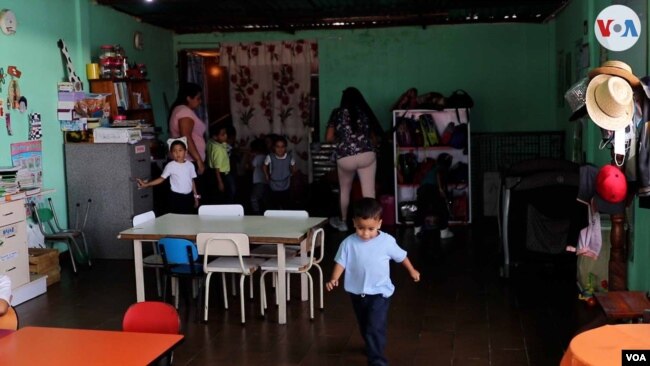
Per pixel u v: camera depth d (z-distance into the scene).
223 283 6.05
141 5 8.98
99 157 7.93
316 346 5.14
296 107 10.89
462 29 10.51
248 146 11.02
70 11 8.12
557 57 10.05
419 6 9.41
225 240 5.50
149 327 3.46
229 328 5.56
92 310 6.09
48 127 7.69
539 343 5.08
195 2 8.87
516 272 6.99
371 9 9.61
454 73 10.59
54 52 7.80
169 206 7.94
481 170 10.20
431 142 9.66
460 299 6.20
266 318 5.79
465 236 8.90
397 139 9.74
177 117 8.70
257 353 5.01
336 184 9.92
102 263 7.81
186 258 5.62
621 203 4.41
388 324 5.57
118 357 2.95
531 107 10.52
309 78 10.82
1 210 6.03
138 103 9.12
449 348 5.02
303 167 10.95
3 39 6.89
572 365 2.74
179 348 5.12
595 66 7.19
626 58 5.55
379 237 4.52
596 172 5.19
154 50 10.34
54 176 7.80
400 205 9.77
